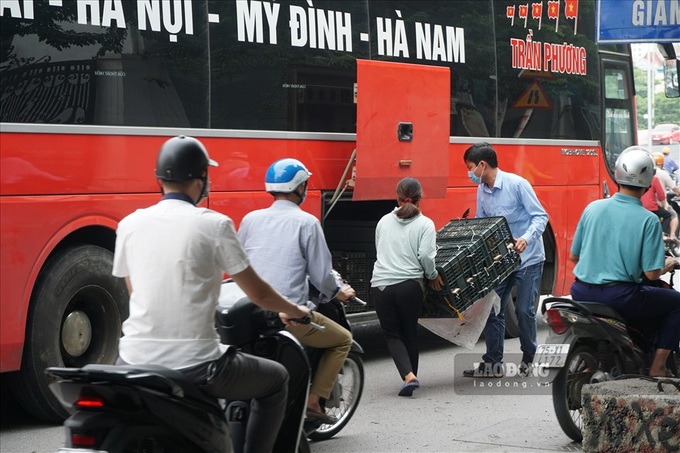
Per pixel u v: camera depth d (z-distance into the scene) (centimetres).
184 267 492
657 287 838
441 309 1051
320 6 1142
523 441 851
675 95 1177
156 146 978
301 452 644
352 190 1165
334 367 770
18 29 876
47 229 892
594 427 729
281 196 755
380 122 1164
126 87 955
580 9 1543
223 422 516
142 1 973
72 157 910
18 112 874
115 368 475
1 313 862
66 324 938
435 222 1288
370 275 1223
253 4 1075
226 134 1045
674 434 700
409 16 1250
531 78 1442
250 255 746
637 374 817
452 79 1312
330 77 1153
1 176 862
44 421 946
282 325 597
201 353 496
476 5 1351
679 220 2753
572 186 1518
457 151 1317
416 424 914
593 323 804
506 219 1085
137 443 486
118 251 507
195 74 1017
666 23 1064
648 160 817
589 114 1554
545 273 1498
